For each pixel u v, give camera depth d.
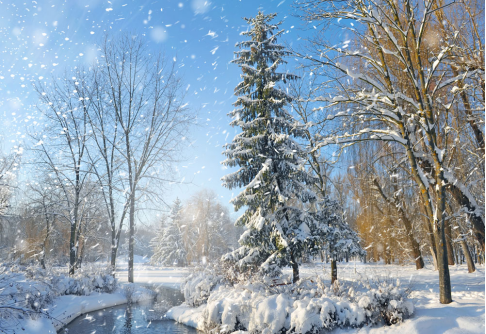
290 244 13.85
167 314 15.00
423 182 9.36
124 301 18.48
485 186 6.76
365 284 10.35
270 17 16.31
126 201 22.41
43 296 12.94
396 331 7.81
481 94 10.45
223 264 15.83
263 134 14.82
